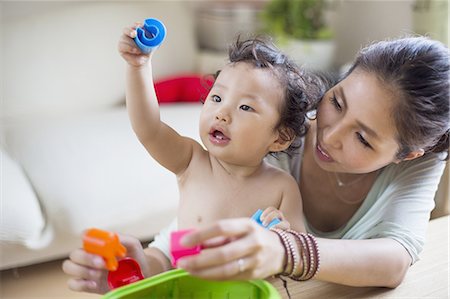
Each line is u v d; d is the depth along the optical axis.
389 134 0.77
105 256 0.62
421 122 0.77
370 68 0.78
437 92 0.77
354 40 2.65
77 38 2.05
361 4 2.58
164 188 1.64
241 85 0.76
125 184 1.60
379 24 2.48
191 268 0.53
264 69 0.78
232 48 0.81
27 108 1.97
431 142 0.82
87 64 2.06
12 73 1.95
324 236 0.93
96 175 1.60
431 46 0.79
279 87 0.77
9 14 2.11
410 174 0.89
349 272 0.73
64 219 1.52
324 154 0.83
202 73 2.33
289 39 2.41
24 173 1.62
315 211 0.95
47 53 2.00
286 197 0.82
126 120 1.92
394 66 0.76
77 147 1.70
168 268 0.87
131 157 1.68
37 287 1.53
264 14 2.50
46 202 1.54
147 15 2.22
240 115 0.75
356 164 0.80
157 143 0.78
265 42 0.83
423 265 0.92
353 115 0.77
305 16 2.47
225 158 0.77
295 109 0.79
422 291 0.84
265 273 0.58
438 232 1.04
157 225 1.63
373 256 0.76
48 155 1.67
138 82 0.72
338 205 0.94
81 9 2.10
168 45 2.25
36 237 1.50
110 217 1.56
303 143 0.92
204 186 0.81
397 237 0.82
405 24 2.31
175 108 2.03
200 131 0.78
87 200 1.55
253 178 0.81
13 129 1.85
